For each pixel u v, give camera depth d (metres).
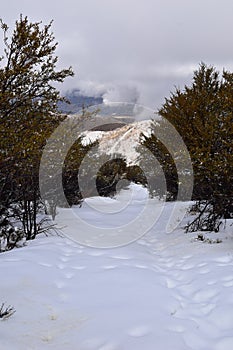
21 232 6.95
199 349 2.88
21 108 6.45
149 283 4.41
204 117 8.05
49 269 4.81
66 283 4.38
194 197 9.11
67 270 4.94
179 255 6.20
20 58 6.59
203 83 10.12
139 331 3.07
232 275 4.48
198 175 7.66
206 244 6.46
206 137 7.14
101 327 3.14
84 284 4.34
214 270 4.83
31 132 5.89
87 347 2.82
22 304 3.60
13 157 5.48
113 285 4.29
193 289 4.33
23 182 6.54
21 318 3.29
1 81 6.14
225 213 8.40
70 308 3.59
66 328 3.15
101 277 4.60
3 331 3.00
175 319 3.37
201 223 8.21
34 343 2.87
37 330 3.10
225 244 6.31
